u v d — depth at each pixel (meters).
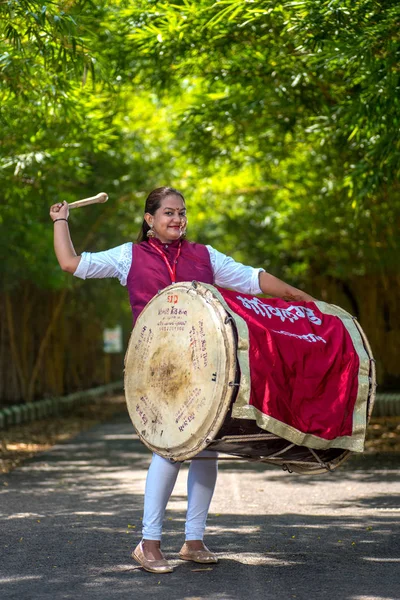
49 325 28.34
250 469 13.61
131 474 13.09
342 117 13.45
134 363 6.51
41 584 6.21
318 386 6.14
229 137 18.17
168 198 6.68
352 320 6.56
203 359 6.01
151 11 13.48
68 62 11.09
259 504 9.95
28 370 28.94
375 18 11.10
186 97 22.30
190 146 18.00
